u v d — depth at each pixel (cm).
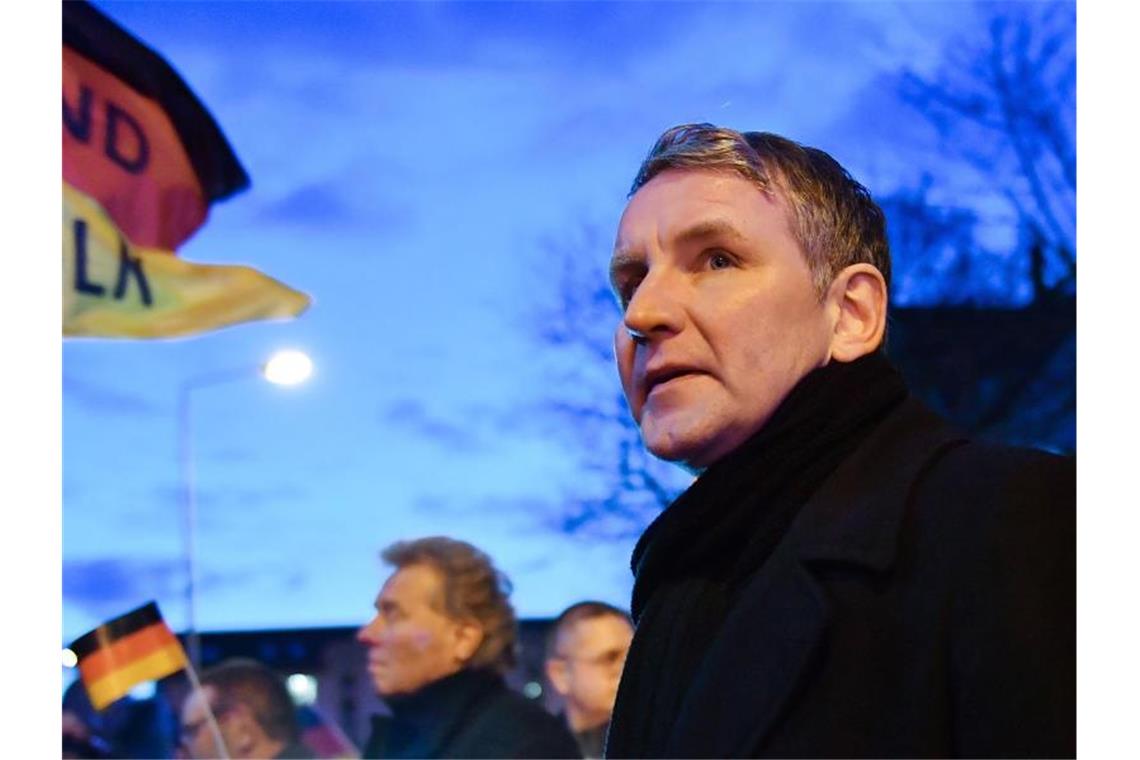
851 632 82
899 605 82
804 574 84
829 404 93
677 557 98
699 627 93
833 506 89
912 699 79
